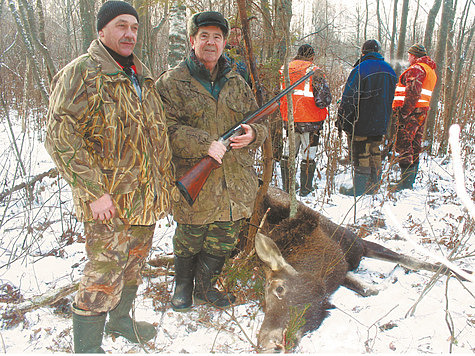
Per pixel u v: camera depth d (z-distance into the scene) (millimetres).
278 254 2811
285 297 2619
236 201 2602
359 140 5180
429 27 7062
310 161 5102
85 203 2010
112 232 2064
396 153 5965
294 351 2369
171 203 2455
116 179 2025
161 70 7977
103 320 2150
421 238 3979
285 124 4867
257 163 4531
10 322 2562
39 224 4016
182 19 5312
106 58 2012
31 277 3127
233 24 3301
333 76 7371
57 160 1915
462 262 3477
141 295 2945
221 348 2393
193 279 2885
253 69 2908
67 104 1888
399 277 3355
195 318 2707
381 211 4617
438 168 6355
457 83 6719
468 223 3633
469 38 6688
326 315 2736
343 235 3506
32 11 4562
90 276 2062
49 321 2602
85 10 4219
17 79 9883
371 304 2918
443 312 2740
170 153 2346
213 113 2551
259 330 2473
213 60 2484
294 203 3342
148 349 2371
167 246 3670
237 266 2988
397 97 5973
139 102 2107
